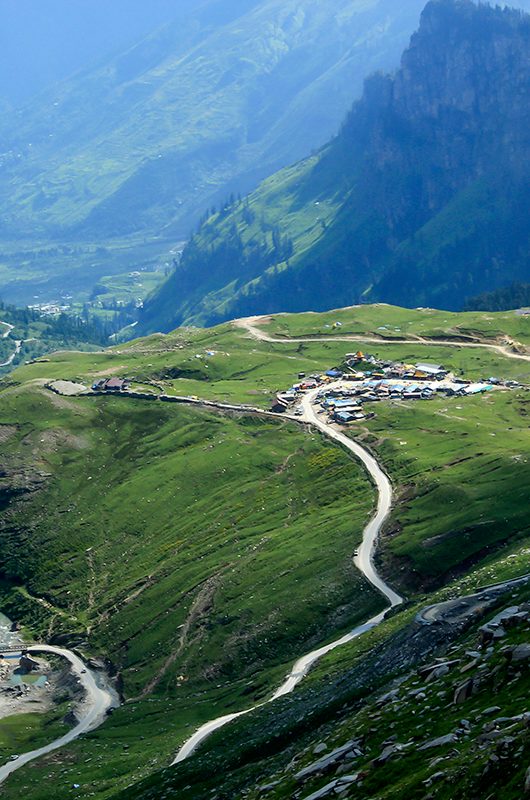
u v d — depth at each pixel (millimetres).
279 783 97125
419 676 106750
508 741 72250
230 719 186750
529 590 127688
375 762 84250
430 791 72625
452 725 84000
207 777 134625
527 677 86188
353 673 146125
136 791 142375
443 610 139875
